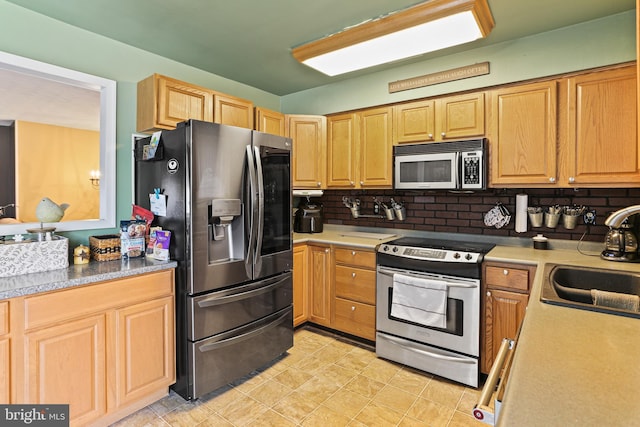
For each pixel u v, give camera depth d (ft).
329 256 9.82
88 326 5.62
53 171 18.37
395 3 6.48
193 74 9.73
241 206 7.42
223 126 7.04
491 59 8.41
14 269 5.58
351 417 6.30
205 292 6.84
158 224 7.32
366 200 11.19
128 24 7.27
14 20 6.49
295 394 7.04
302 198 12.14
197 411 6.46
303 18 7.07
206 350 6.77
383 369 8.07
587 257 7.00
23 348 4.97
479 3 6.19
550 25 7.43
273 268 8.23
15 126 16.99
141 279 6.29
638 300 4.27
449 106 8.67
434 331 7.72
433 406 6.63
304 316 10.18
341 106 11.05
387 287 8.46
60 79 7.21
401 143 9.53
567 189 7.93
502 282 7.11
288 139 8.61
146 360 6.39
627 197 7.27
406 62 9.52
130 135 8.14
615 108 6.68
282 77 10.62
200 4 6.54
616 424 1.81
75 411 5.49
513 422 1.84
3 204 17.06
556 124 7.31
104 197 7.81
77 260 6.51
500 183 7.98
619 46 6.98
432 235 9.94
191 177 6.54
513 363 2.59
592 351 2.78
